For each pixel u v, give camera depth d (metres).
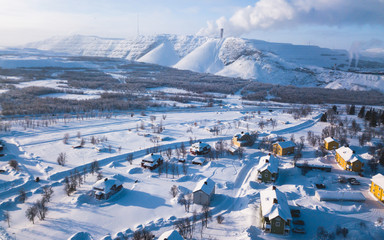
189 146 158.38
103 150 149.75
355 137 161.75
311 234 77.12
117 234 78.94
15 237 77.62
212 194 98.50
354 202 91.94
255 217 84.94
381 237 73.56
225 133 185.25
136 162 134.25
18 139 166.88
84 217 88.31
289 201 94.06
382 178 94.50
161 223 84.00
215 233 78.19
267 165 110.25
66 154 144.12
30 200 98.62
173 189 101.19
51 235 79.12
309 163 124.75
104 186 100.31
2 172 119.94
